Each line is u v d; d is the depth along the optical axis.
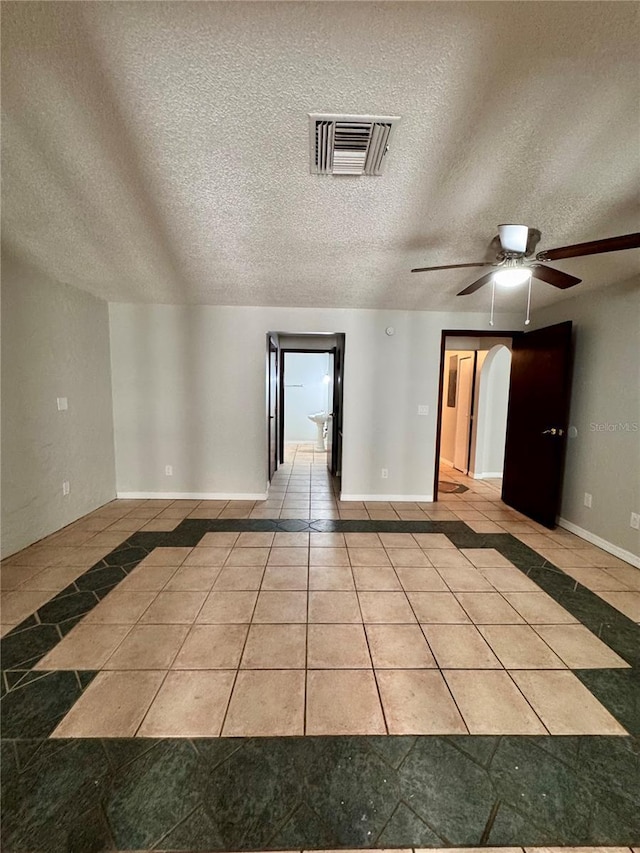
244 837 1.09
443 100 1.19
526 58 1.05
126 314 4.02
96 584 2.40
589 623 2.07
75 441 3.48
